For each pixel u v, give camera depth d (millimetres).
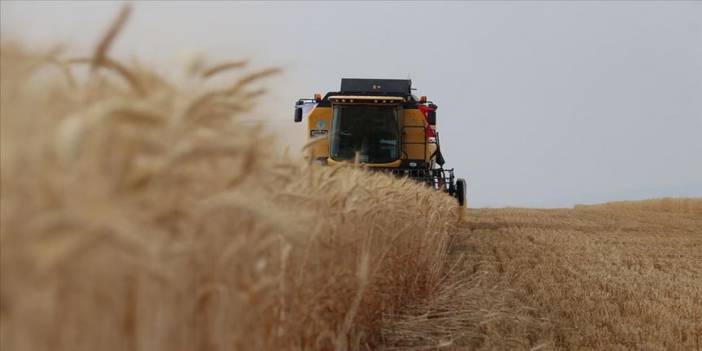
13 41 5695
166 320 6609
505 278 31000
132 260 5824
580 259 40219
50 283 5230
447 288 25312
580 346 19953
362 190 15719
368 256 14047
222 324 7738
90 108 5301
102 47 6004
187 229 6961
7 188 4836
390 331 18312
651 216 100938
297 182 10844
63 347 5547
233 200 7117
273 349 9672
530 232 59594
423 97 50875
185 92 6762
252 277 8797
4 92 5352
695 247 49562
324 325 12141
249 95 8266
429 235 26469
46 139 4910
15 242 4762
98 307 5879
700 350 19984
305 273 10742
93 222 4918
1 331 5066
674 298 28562
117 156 5645
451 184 51125
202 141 6316
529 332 21000
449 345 18156
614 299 27547
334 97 47719
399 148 48031
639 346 19969
